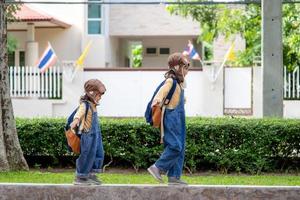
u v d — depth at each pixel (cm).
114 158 1352
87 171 914
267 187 877
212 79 2541
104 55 3316
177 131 880
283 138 1292
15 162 1280
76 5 3234
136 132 1312
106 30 3356
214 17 2669
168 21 3516
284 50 2575
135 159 1309
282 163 1323
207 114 2547
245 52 2770
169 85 878
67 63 2594
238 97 2534
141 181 1159
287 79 2469
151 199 880
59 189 889
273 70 1588
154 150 1307
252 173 1296
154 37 3662
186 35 3516
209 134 1298
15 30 3222
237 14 2606
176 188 880
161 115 881
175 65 888
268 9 1589
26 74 2602
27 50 2994
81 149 909
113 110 2647
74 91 2591
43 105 2592
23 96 2603
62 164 1378
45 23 3053
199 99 2566
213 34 2705
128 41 3978
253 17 2592
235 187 878
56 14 3241
